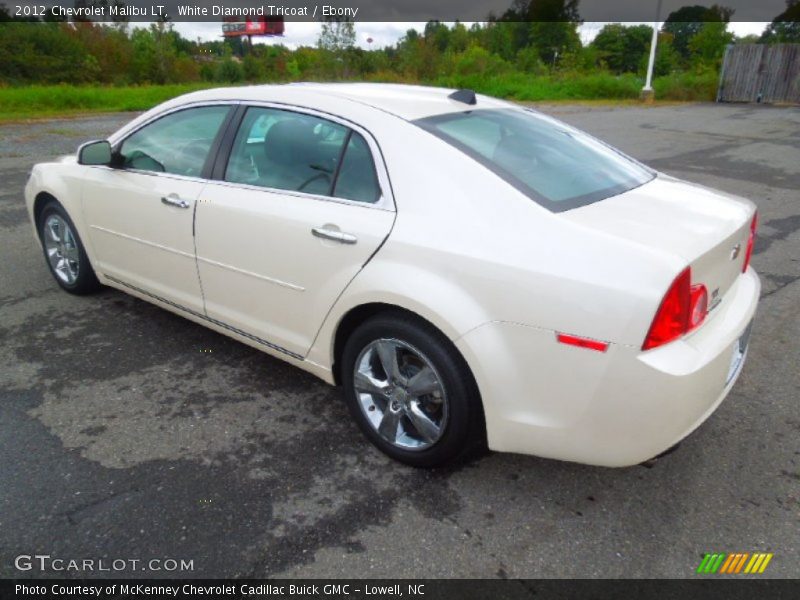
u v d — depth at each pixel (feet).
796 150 37.81
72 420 9.99
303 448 9.46
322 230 8.91
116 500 8.25
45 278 15.93
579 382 7.11
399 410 8.87
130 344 12.55
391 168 8.57
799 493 8.63
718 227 7.82
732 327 7.84
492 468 9.09
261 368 11.73
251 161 10.25
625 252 6.91
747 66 78.33
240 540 7.66
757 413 10.46
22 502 8.18
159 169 11.68
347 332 9.48
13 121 48.88
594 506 8.35
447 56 103.40
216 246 10.46
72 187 13.33
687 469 9.08
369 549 7.57
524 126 9.99
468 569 7.32
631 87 82.58
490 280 7.45
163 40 118.32
